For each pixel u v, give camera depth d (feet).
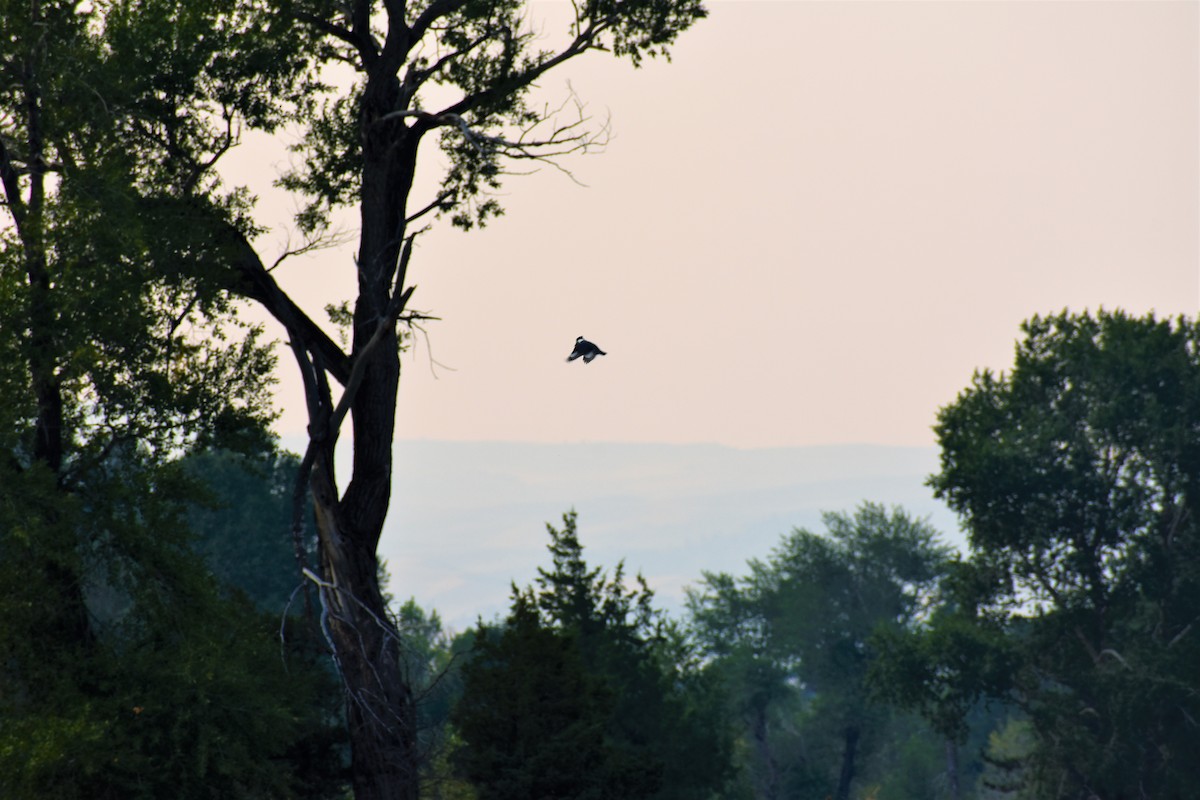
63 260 293.43
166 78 324.80
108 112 307.78
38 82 305.32
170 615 306.35
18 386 285.64
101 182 297.53
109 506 303.68
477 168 372.38
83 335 290.76
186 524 318.24
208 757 293.23
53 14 304.30
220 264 328.08
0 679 292.81
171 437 327.06
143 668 293.43
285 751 348.59
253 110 350.02
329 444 342.85
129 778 286.66
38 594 290.56
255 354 342.03
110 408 313.53
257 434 344.49
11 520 279.49
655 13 350.23
